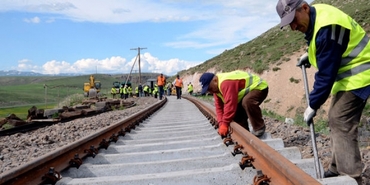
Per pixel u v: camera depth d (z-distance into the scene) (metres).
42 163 3.99
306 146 7.26
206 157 5.06
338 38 3.21
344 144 3.50
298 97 34.78
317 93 3.39
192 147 6.05
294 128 8.97
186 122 10.84
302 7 3.36
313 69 37.44
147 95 52.06
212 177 4.24
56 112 17.02
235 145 5.35
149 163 4.94
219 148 5.77
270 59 47.88
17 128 11.47
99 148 6.18
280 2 3.49
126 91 45.84
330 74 3.26
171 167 4.92
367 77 3.34
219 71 61.25
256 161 4.34
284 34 65.94
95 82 56.34
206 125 9.34
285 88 37.66
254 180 3.75
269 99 37.75
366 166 5.02
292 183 3.07
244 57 60.94
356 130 3.52
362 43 3.34
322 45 3.23
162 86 29.14
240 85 5.92
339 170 3.58
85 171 4.78
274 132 8.93
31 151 7.57
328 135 8.27
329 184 3.21
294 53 45.53
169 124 10.69
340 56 3.25
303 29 3.42
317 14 3.32
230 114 5.61
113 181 4.10
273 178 3.62
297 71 39.38
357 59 3.34
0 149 7.88
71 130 10.79
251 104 5.94
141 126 10.43
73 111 17.41
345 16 3.28
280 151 4.96
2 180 3.20
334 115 3.52
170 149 6.28
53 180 4.02
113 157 5.55
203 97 32.50
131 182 4.11
